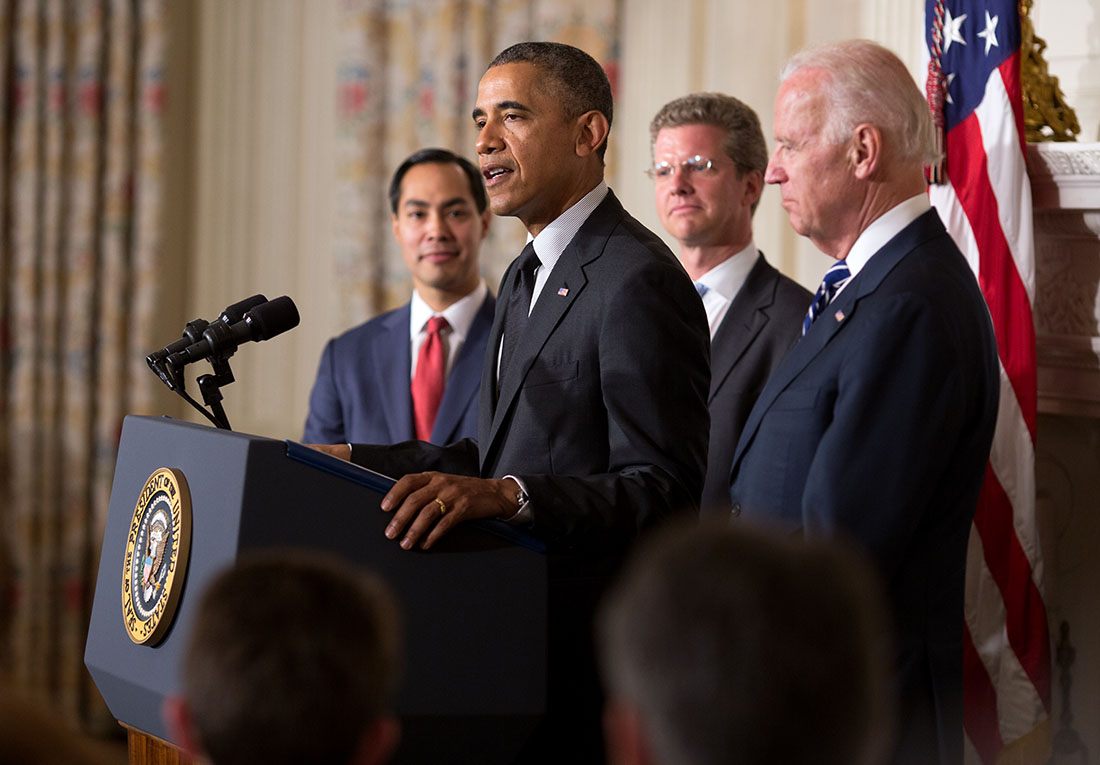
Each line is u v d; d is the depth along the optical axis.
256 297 3.50
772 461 3.52
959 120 5.15
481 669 2.86
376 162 8.66
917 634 3.35
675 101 5.48
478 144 3.73
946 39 5.20
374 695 1.58
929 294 3.36
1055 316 5.21
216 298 9.17
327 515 2.75
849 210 3.63
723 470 5.07
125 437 3.19
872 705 1.26
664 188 5.36
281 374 9.00
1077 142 5.19
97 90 8.90
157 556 2.84
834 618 1.25
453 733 2.86
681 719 1.23
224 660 1.54
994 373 3.51
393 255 8.69
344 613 1.59
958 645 3.43
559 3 8.13
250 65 9.06
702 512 5.06
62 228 8.99
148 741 3.02
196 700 1.56
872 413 3.27
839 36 7.28
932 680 3.35
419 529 2.78
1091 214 5.01
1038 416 5.49
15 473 8.98
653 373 3.40
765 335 5.17
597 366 3.52
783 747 1.22
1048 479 5.47
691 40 7.84
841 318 3.49
